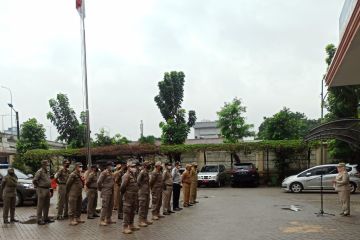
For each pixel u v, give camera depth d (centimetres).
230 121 3538
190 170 1834
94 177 1428
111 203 1298
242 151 3228
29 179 1872
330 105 2673
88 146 1673
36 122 3662
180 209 1661
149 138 3906
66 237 1096
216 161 3453
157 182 1409
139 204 1267
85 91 1719
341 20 841
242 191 2642
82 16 1738
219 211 1603
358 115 2675
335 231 1140
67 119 3684
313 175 2450
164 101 3600
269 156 3297
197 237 1077
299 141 3055
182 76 3625
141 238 1071
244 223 1293
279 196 2230
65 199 1426
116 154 3269
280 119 3384
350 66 953
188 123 3944
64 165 1441
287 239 1037
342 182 1442
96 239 1065
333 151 2725
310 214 1484
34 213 1580
